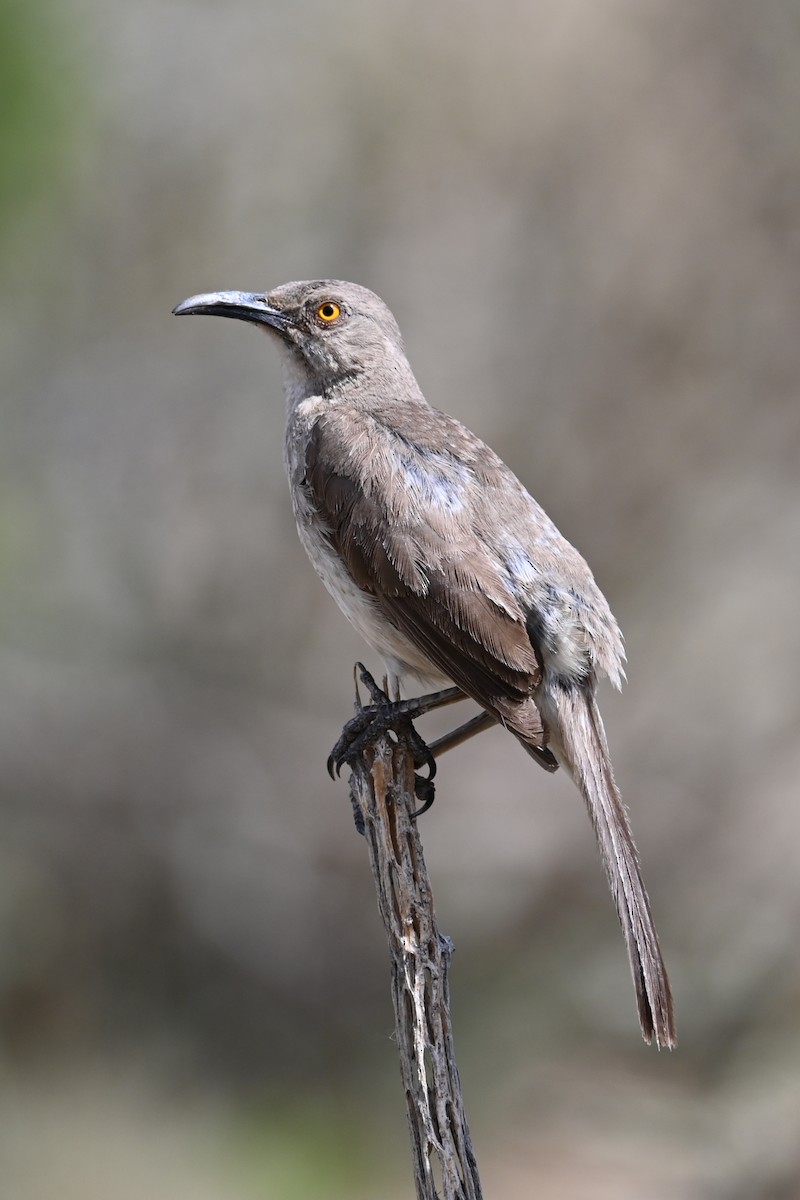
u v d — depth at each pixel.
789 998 14.38
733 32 16.30
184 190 16.05
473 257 16.70
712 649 16.47
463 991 15.55
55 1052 14.64
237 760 15.98
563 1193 12.93
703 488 16.84
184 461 16.36
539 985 15.44
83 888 15.42
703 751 16.17
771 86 16.33
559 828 16.20
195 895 15.55
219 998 15.25
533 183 16.70
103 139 14.52
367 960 15.52
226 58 16.22
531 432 16.75
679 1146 13.55
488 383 16.70
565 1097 14.22
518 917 15.98
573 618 6.83
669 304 16.70
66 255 14.89
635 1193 12.98
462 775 16.50
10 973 15.02
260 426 16.55
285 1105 14.34
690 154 16.55
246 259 16.36
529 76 16.52
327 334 7.93
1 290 14.48
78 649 15.70
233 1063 14.86
